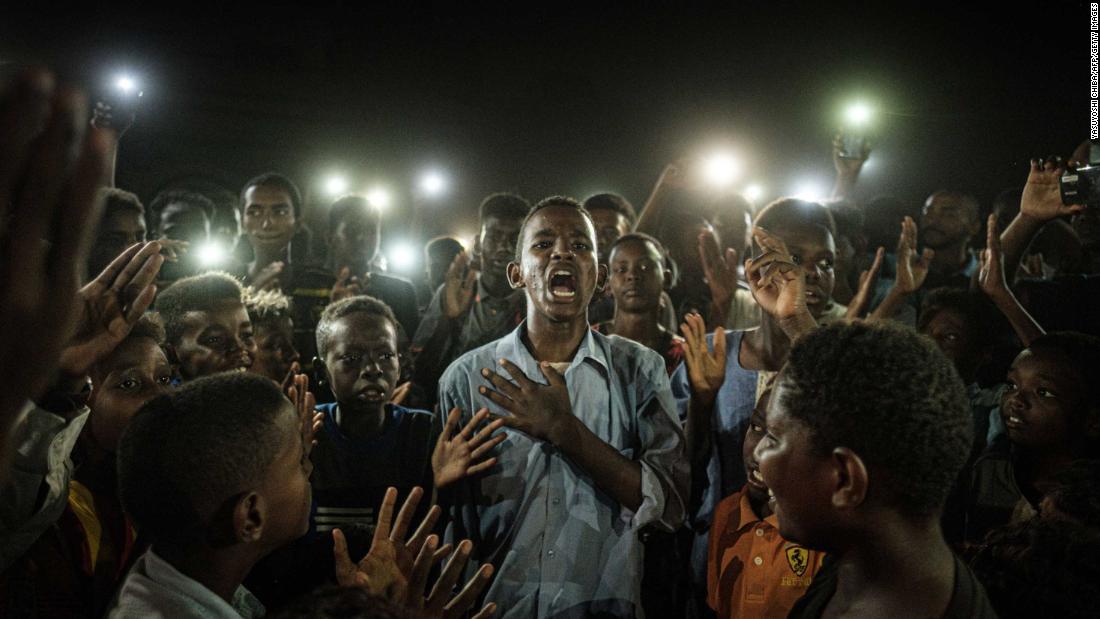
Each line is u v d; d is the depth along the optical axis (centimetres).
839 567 156
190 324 319
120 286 210
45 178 71
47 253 75
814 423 146
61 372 200
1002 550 184
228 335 321
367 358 322
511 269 328
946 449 141
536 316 313
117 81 409
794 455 149
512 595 282
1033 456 281
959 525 312
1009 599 174
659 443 296
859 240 578
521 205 495
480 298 489
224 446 182
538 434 279
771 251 306
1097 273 374
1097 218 318
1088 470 192
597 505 289
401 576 206
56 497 197
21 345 76
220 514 183
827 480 146
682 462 296
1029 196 346
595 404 302
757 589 279
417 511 312
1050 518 188
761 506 292
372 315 330
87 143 73
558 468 290
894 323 155
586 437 280
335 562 221
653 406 301
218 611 179
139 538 232
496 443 281
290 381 373
